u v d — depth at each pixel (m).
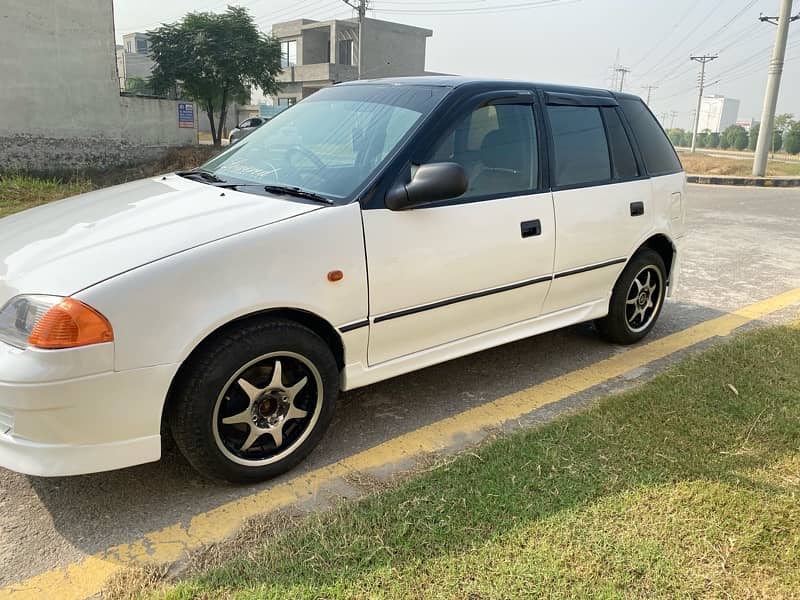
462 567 2.13
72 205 3.07
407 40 51.97
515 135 3.43
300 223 2.59
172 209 2.73
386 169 2.86
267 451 2.71
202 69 29.52
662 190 4.31
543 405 3.46
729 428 3.06
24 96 19.73
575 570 2.12
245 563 2.16
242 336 2.48
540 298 3.63
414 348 3.12
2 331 2.23
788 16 20.53
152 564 2.20
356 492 2.63
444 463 2.79
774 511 2.43
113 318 2.18
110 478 2.72
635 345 4.44
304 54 50.66
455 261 3.08
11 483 2.68
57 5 19.83
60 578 2.14
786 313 5.24
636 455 2.81
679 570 2.13
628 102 4.29
